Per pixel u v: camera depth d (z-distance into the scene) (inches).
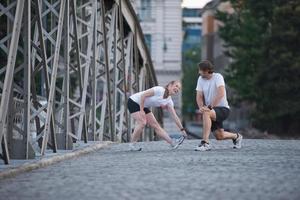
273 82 3125.0
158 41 4603.8
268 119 3203.7
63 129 963.3
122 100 1425.9
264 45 3147.1
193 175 623.8
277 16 3115.2
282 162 748.6
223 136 957.2
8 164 717.9
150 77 1815.9
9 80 703.1
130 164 748.6
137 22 1533.0
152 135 1779.0
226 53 3540.8
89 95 1224.8
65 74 963.3
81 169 706.2
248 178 598.9
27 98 781.3
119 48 1402.6
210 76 920.9
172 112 984.3
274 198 482.6
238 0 3548.2
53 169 714.2
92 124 1192.2
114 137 1314.0
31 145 789.2
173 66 4611.2
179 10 4613.7
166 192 514.6
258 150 933.2
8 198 501.4
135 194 505.7
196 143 1112.2
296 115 3152.1
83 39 1315.2
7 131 786.8
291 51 3110.2
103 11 1231.5
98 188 546.3
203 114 924.6
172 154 876.6
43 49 821.9
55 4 910.4
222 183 565.0
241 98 3336.6
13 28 711.1
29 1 763.4
